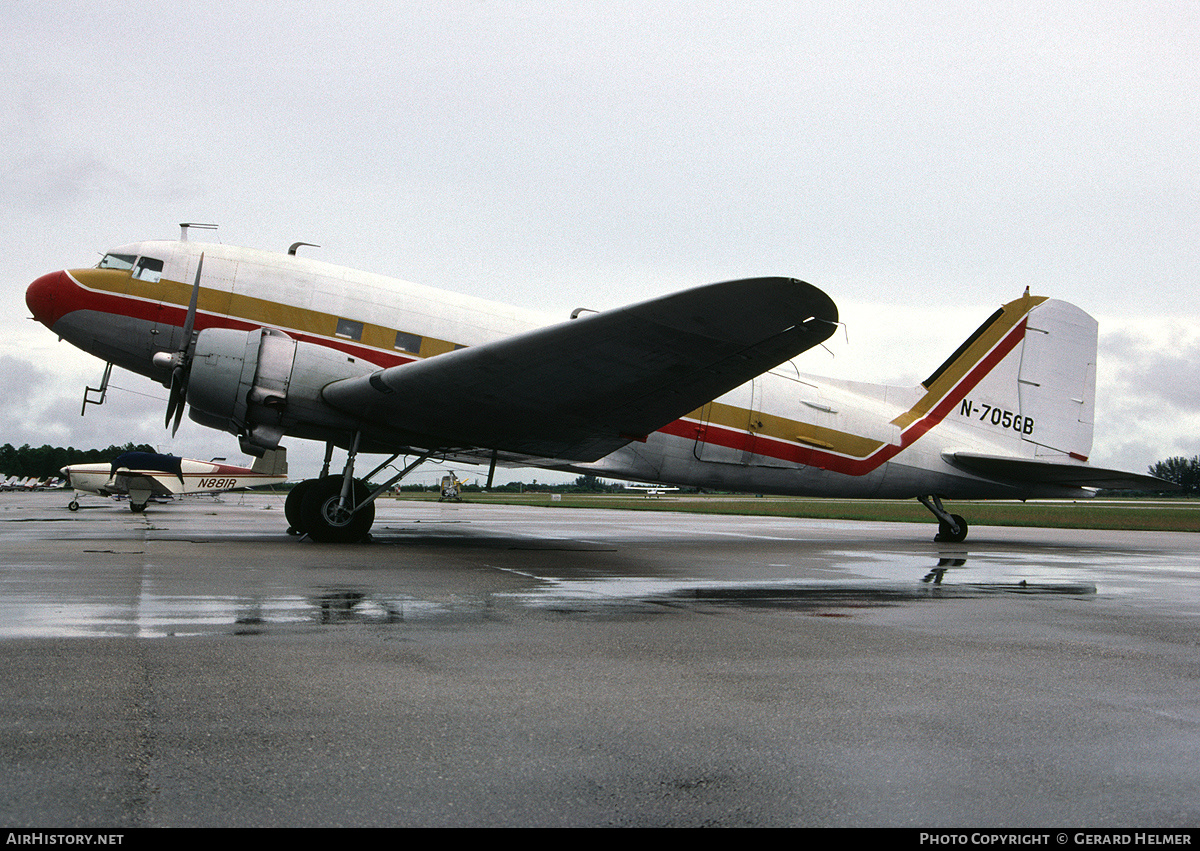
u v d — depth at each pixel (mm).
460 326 12016
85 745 2770
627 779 2598
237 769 2598
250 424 10477
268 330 10383
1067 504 67312
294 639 4461
